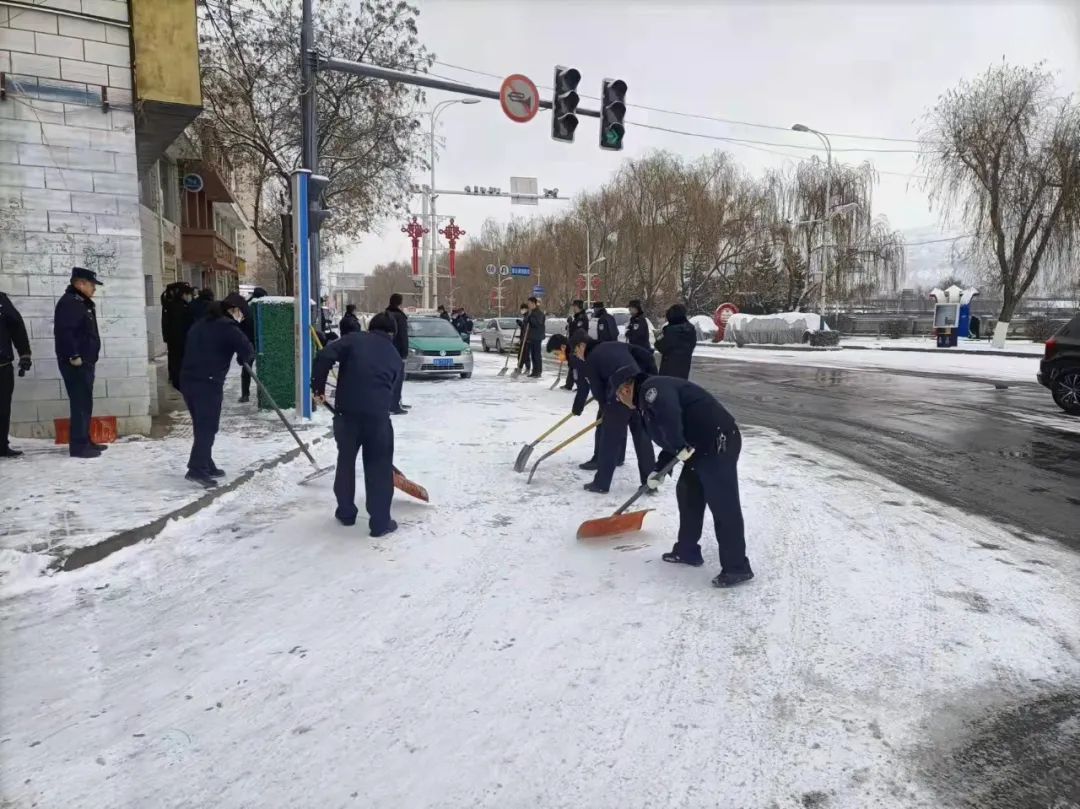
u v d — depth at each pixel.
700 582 4.30
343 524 5.33
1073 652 3.47
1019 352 24.70
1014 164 27.39
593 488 6.38
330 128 16.17
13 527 4.79
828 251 39.38
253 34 15.15
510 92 11.34
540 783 2.52
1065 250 28.48
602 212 50.38
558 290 59.41
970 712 2.98
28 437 7.72
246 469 6.55
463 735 2.79
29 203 7.45
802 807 2.41
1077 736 2.83
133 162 7.95
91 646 3.49
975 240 29.70
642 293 46.06
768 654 3.44
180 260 23.28
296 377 9.45
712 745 2.74
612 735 2.79
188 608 3.91
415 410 11.33
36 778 2.53
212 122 15.20
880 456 7.90
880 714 2.96
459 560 4.64
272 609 3.91
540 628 3.69
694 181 43.97
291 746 2.72
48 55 7.41
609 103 12.02
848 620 3.80
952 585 4.26
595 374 6.21
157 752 2.68
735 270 46.72
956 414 10.99
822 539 5.07
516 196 30.78
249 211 40.00
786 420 10.47
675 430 4.14
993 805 2.44
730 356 25.92
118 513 5.13
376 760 2.63
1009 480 6.80
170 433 8.43
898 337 38.62
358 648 3.47
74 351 6.70
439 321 17.39
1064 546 4.96
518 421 10.23
